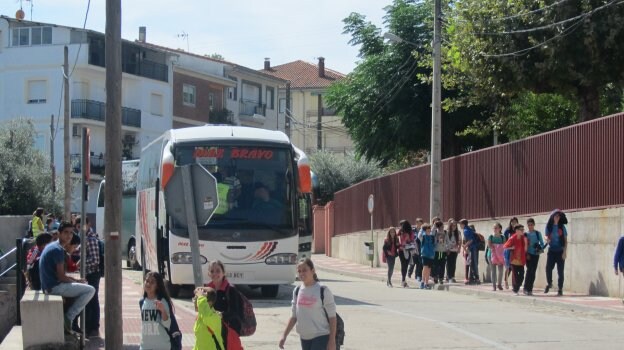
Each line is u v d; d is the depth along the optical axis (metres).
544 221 26.78
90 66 59.22
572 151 25.58
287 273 21.59
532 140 27.98
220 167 21.64
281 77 89.19
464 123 44.31
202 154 21.61
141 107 63.69
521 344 14.98
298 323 10.17
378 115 45.28
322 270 41.34
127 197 38.69
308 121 85.62
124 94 63.06
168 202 10.62
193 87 69.31
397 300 23.42
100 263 15.72
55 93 59.44
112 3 12.80
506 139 44.34
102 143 61.41
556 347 14.66
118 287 12.85
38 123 59.59
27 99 60.06
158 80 65.25
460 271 32.38
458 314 19.69
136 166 38.41
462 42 30.80
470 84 34.03
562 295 23.97
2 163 44.53
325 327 10.10
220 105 72.50
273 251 21.44
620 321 18.73
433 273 29.58
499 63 29.94
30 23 60.09
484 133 38.69
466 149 46.31
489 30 29.88
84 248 13.43
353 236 47.75
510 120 36.97
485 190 31.59
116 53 12.79
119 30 12.84
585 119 29.80
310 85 86.62
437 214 32.19
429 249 28.92
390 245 29.73
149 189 26.22
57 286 13.29
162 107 65.75
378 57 45.16
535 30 28.62
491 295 25.16
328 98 48.50
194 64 70.12
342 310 20.27
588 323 18.19
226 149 21.77
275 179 21.84
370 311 20.06
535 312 20.62
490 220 30.84
